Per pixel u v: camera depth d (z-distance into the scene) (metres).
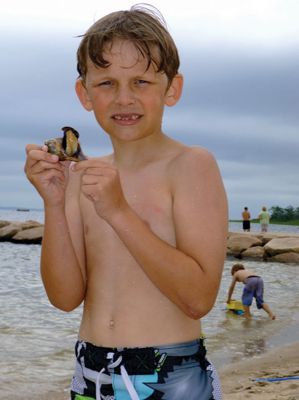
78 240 1.32
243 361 3.96
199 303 1.19
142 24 1.25
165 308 1.24
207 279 1.19
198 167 1.26
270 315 5.69
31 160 1.24
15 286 8.23
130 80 1.25
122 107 1.25
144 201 1.27
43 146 1.23
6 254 13.68
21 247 15.78
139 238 1.16
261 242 13.62
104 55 1.24
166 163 1.29
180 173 1.26
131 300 1.25
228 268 10.88
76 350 1.30
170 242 1.25
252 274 5.88
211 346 4.44
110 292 1.26
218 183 1.27
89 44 1.25
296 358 4.02
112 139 1.34
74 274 1.29
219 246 1.22
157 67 1.25
